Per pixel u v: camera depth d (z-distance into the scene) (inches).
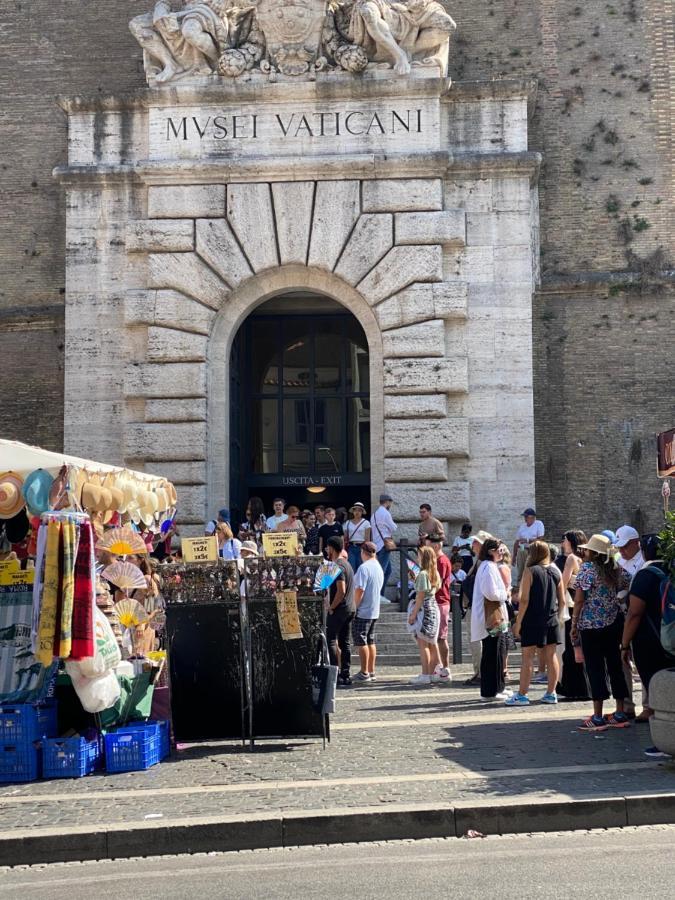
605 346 968.3
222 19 884.6
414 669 717.9
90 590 434.0
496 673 577.3
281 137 878.4
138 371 873.5
